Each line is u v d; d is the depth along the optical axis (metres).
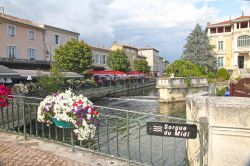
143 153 10.73
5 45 37.81
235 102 4.18
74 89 34.56
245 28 57.56
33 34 43.28
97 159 5.78
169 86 34.88
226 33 62.16
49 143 6.86
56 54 42.78
